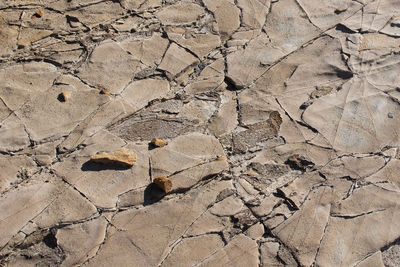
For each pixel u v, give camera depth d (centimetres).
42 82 110
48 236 90
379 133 108
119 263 88
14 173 97
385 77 118
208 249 90
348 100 113
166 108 109
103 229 92
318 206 97
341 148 105
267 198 97
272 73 117
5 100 107
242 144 105
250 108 111
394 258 92
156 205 95
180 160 101
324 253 91
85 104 108
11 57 114
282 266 90
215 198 97
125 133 104
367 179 101
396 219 96
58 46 117
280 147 105
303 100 113
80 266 88
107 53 116
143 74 114
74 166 99
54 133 103
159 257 89
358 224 95
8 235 90
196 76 115
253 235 93
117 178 98
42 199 94
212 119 108
